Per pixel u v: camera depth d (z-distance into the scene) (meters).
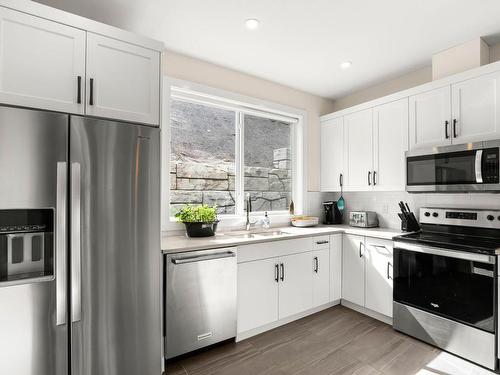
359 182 3.22
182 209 2.69
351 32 2.29
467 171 2.24
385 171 2.94
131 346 1.74
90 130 1.60
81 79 1.62
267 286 2.54
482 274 2.01
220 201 3.08
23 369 1.43
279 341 2.40
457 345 2.14
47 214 1.55
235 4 1.94
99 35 1.69
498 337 1.94
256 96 3.18
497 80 2.16
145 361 1.79
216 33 2.31
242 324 2.39
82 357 1.58
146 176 1.80
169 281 2.01
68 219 1.55
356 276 2.97
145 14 2.05
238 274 2.36
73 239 1.54
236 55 2.69
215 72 2.89
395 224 3.16
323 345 2.34
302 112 3.59
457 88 2.39
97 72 1.68
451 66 2.50
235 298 2.31
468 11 2.00
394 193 3.18
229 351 2.25
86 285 1.58
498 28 2.20
